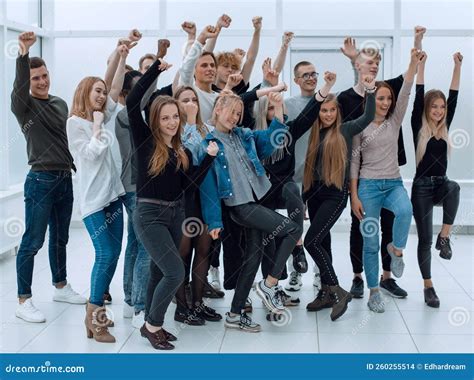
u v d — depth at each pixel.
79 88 4.61
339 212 4.91
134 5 7.81
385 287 5.48
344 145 4.85
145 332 4.39
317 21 7.64
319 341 4.51
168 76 7.76
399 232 4.96
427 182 5.14
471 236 7.58
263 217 4.52
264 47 7.65
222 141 4.58
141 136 4.16
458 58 5.19
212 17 7.71
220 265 6.48
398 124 5.05
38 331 4.66
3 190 6.75
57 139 4.89
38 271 6.18
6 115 6.77
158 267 4.32
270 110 4.93
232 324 4.70
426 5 7.57
